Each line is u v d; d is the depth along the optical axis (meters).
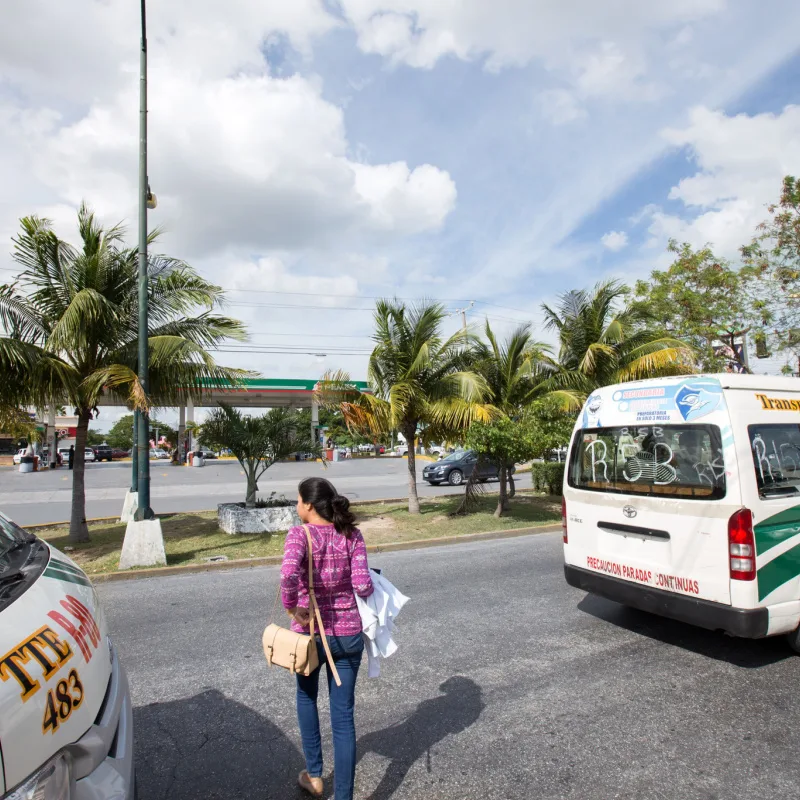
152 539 8.51
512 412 14.02
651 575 4.76
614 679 4.37
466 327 13.20
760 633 4.20
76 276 9.93
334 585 2.89
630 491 5.01
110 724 2.06
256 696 4.20
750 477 4.29
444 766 3.27
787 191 13.59
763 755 3.34
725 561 4.24
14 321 9.50
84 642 2.12
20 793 1.55
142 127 9.24
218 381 10.51
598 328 15.62
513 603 6.30
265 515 11.08
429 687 4.27
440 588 6.96
